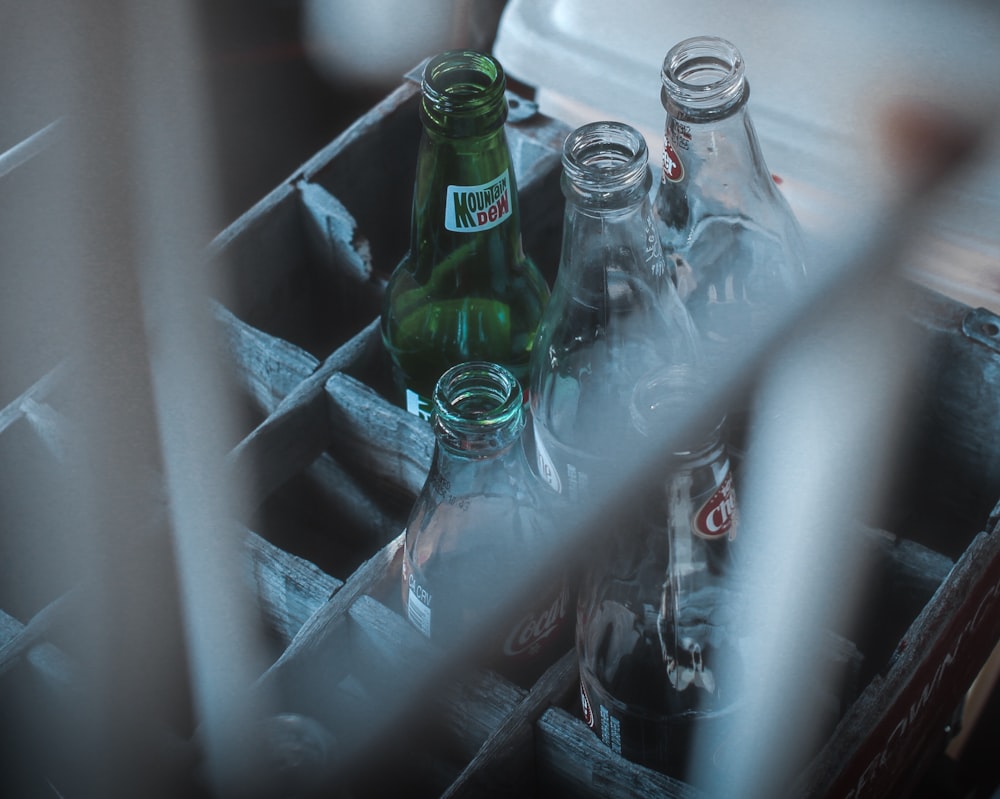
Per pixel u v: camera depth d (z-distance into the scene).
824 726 0.64
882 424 0.73
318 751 0.61
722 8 0.86
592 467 0.65
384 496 0.74
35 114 0.82
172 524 0.68
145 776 0.62
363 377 0.74
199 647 0.69
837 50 0.83
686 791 0.60
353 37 1.24
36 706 0.66
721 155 0.67
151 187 0.80
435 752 0.65
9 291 0.75
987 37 0.80
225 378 0.75
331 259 0.79
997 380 0.71
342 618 0.65
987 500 0.75
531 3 0.94
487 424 0.59
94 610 0.67
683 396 0.55
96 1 0.82
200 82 1.19
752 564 0.61
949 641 0.65
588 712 0.63
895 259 0.74
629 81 0.89
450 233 0.66
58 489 0.72
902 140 0.81
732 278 0.70
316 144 1.22
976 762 0.89
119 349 0.72
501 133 0.64
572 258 0.63
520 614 0.63
